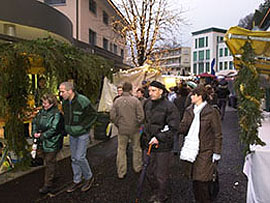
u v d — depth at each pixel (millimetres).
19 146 4898
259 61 4023
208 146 3061
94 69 6223
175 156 5980
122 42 17172
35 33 11484
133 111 4406
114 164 5488
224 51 62562
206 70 67312
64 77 5453
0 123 5160
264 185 3119
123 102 4414
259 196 3166
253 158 3207
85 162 4012
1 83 4492
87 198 3879
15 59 4629
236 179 4570
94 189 4207
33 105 5422
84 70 5969
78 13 17594
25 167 4961
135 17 13266
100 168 5246
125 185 4375
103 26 22125
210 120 3049
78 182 4156
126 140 4602
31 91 5289
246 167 3516
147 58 13930
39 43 5141
